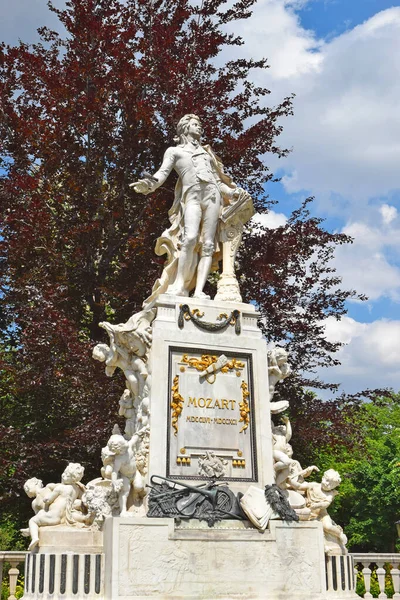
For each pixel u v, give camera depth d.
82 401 14.49
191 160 10.38
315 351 16.73
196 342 9.37
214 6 17.80
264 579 8.21
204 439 8.99
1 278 16.05
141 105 15.42
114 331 9.52
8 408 16.31
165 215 15.58
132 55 16.09
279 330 16.61
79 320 16.36
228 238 10.51
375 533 29.12
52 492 8.75
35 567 8.15
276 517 8.57
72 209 15.94
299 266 17.27
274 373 10.08
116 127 16.39
